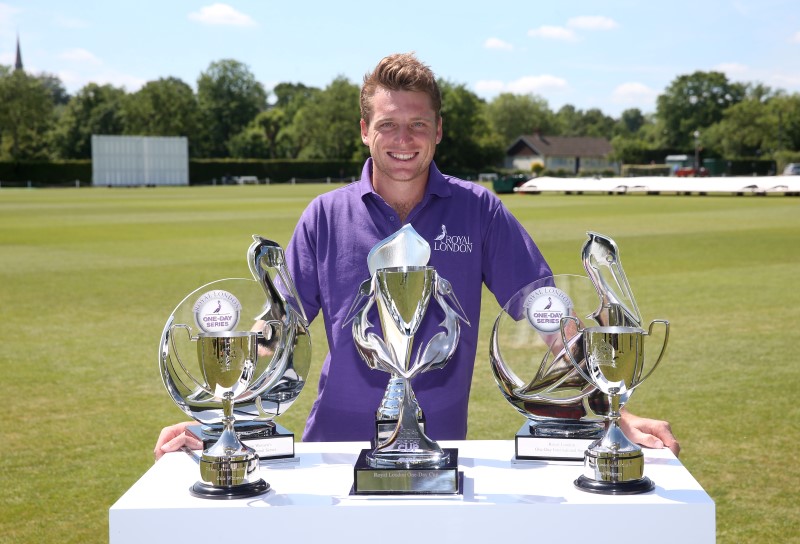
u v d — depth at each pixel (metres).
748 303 10.00
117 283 12.09
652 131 139.25
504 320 2.20
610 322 2.17
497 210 2.84
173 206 35.91
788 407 5.78
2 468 4.73
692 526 1.74
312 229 2.79
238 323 2.20
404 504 1.76
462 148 102.31
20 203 40.41
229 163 86.12
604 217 26.59
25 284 12.05
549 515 1.75
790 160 97.06
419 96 2.56
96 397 6.20
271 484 1.94
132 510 1.75
